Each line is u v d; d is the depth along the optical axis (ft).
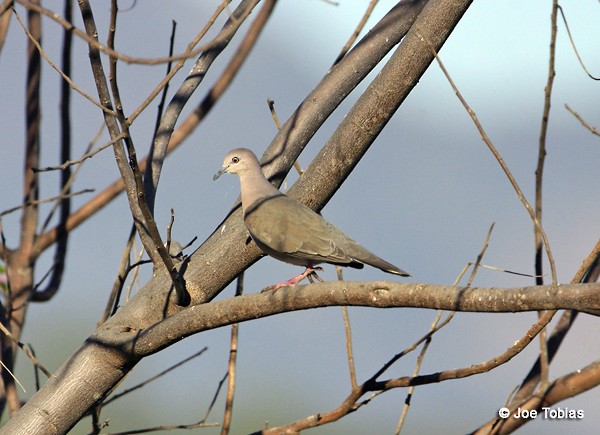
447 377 26.63
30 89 39.93
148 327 31.19
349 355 28.71
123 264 33.91
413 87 34.24
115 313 34.17
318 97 38.34
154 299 33.42
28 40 39.78
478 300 24.16
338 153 35.68
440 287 24.97
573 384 24.77
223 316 29.12
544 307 23.25
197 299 33.86
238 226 35.68
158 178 35.06
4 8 28.12
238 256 34.76
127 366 32.07
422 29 33.73
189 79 37.17
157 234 30.42
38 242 39.14
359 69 38.14
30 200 39.50
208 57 37.63
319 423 28.63
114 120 33.94
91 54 32.96
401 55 33.91
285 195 38.45
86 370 31.83
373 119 34.76
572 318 28.94
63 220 39.86
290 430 28.81
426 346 28.50
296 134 38.47
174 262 34.42
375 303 26.04
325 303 27.27
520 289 23.56
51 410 31.37
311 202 37.24
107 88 33.63
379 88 34.22
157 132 35.73
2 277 38.55
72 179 38.34
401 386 27.35
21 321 38.17
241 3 38.34
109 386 32.14
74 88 28.12
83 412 31.96
